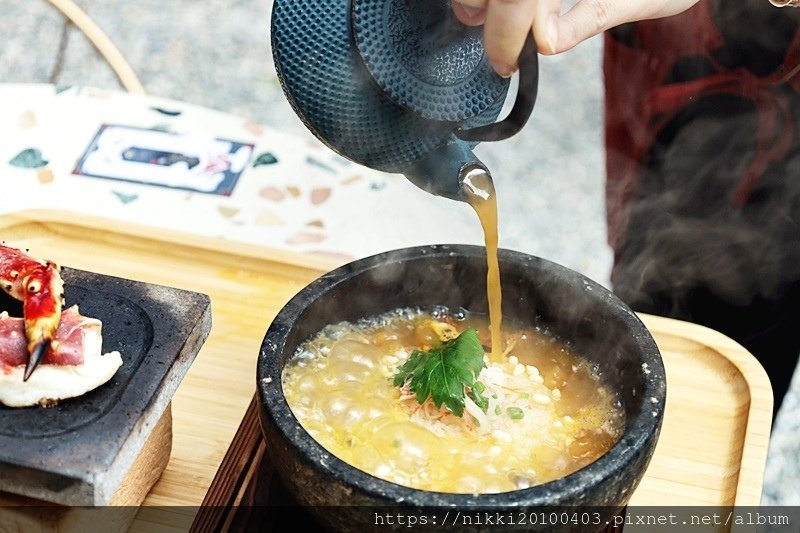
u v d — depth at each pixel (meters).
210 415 0.87
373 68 0.74
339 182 1.06
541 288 0.86
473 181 0.78
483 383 0.82
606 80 1.06
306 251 0.99
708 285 1.08
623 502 0.76
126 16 2.43
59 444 0.74
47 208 0.99
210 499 0.82
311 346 0.84
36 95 1.10
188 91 2.21
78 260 0.96
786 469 1.45
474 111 0.75
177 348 0.79
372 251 1.00
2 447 0.73
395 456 0.78
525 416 0.81
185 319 0.80
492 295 0.84
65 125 1.08
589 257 1.81
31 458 0.73
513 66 0.74
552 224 1.89
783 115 0.99
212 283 0.96
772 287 1.06
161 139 1.08
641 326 0.81
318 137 0.77
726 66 1.00
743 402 0.90
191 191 1.04
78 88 1.11
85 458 0.73
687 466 0.86
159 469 0.82
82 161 1.05
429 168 0.77
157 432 0.81
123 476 0.75
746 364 0.91
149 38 2.36
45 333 0.75
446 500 0.72
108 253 0.97
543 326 0.87
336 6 0.75
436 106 0.75
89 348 0.76
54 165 1.04
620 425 0.80
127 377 0.77
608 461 0.74
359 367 0.83
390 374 0.83
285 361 0.81
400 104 0.74
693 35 1.00
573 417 0.82
